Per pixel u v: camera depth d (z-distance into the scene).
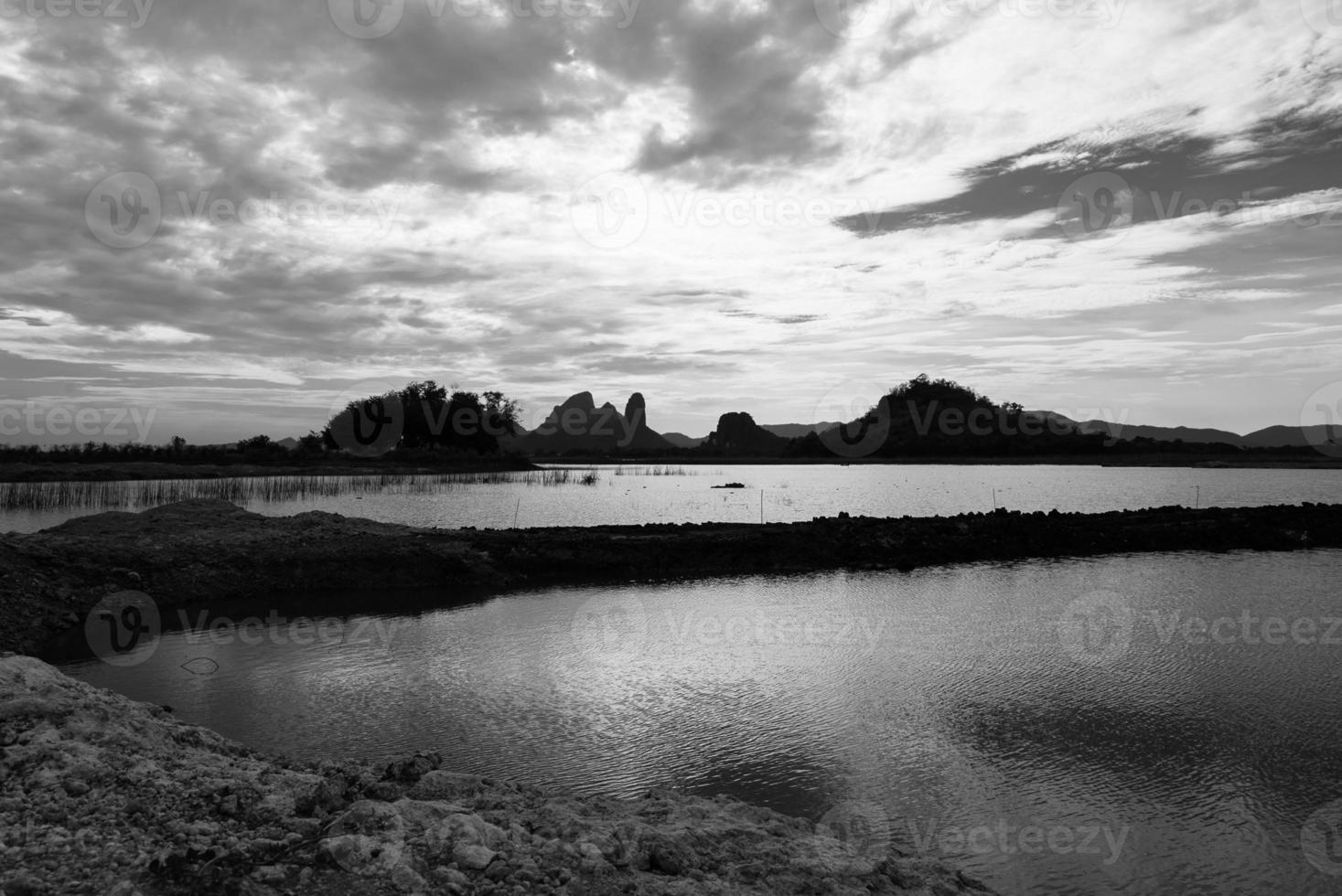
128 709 6.32
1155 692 10.73
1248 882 6.10
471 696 10.21
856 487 58.56
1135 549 25.91
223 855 4.32
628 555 20.39
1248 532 27.25
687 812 6.19
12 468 44.03
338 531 20.05
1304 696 10.60
